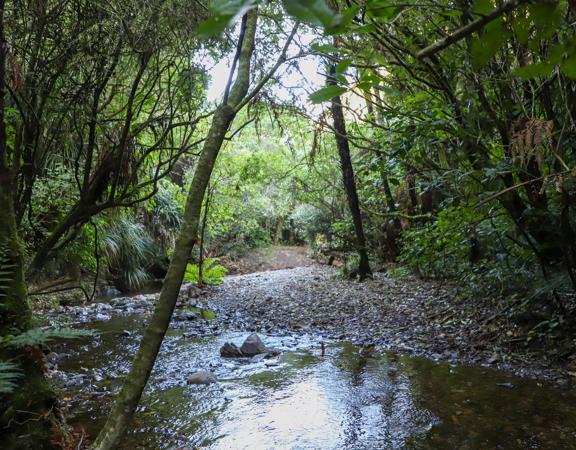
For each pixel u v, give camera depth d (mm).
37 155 2721
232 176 9812
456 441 2236
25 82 2361
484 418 2455
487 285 3982
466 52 2162
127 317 5766
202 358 3900
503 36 492
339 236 9336
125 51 2629
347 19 440
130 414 902
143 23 2461
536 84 2598
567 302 3736
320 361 3689
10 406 1688
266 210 15383
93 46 2467
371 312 5387
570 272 2934
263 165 10891
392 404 2725
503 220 3352
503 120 2670
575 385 2814
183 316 5711
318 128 4098
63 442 1778
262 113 3283
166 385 3207
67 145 3637
